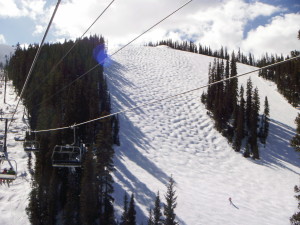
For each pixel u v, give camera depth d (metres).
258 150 53.69
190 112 67.19
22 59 73.69
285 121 66.00
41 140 34.16
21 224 27.19
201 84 87.19
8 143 43.00
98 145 30.05
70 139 39.12
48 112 44.38
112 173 37.66
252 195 38.41
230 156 51.69
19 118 54.09
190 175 42.44
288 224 31.42
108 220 26.78
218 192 37.97
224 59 132.75
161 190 35.16
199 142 55.22
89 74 65.44
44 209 28.22
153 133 55.34
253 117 57.84
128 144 49.25
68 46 85.69
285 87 82.69
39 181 29.70
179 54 124.44
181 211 30.83
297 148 18.17
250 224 30.45
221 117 60.69
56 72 57.78
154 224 24.62
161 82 85.00
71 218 27.20
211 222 29.64
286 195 39.16
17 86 71.94
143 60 106.44
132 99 68.81
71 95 48.31
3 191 31.80
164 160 46.03
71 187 29.06
